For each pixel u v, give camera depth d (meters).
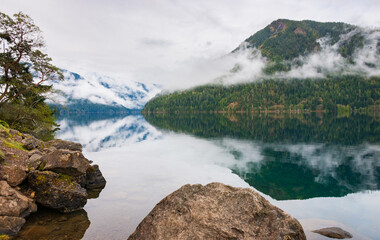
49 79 33.31
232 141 44.41
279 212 7.83
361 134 51.50
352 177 21.06
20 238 9.19
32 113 36.88
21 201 10.60
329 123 86.56
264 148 36.22
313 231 10.35
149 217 8.58
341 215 12.84
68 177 13.50
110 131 67.81
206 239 7.23
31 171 12.75
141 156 29.70
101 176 17.73
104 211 12.41
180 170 22.39
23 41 29.16
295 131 60.47
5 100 31.44
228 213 7.98
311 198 15.84
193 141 44.75
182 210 8.27
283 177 20.89
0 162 12.59
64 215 11.73
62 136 52.84
